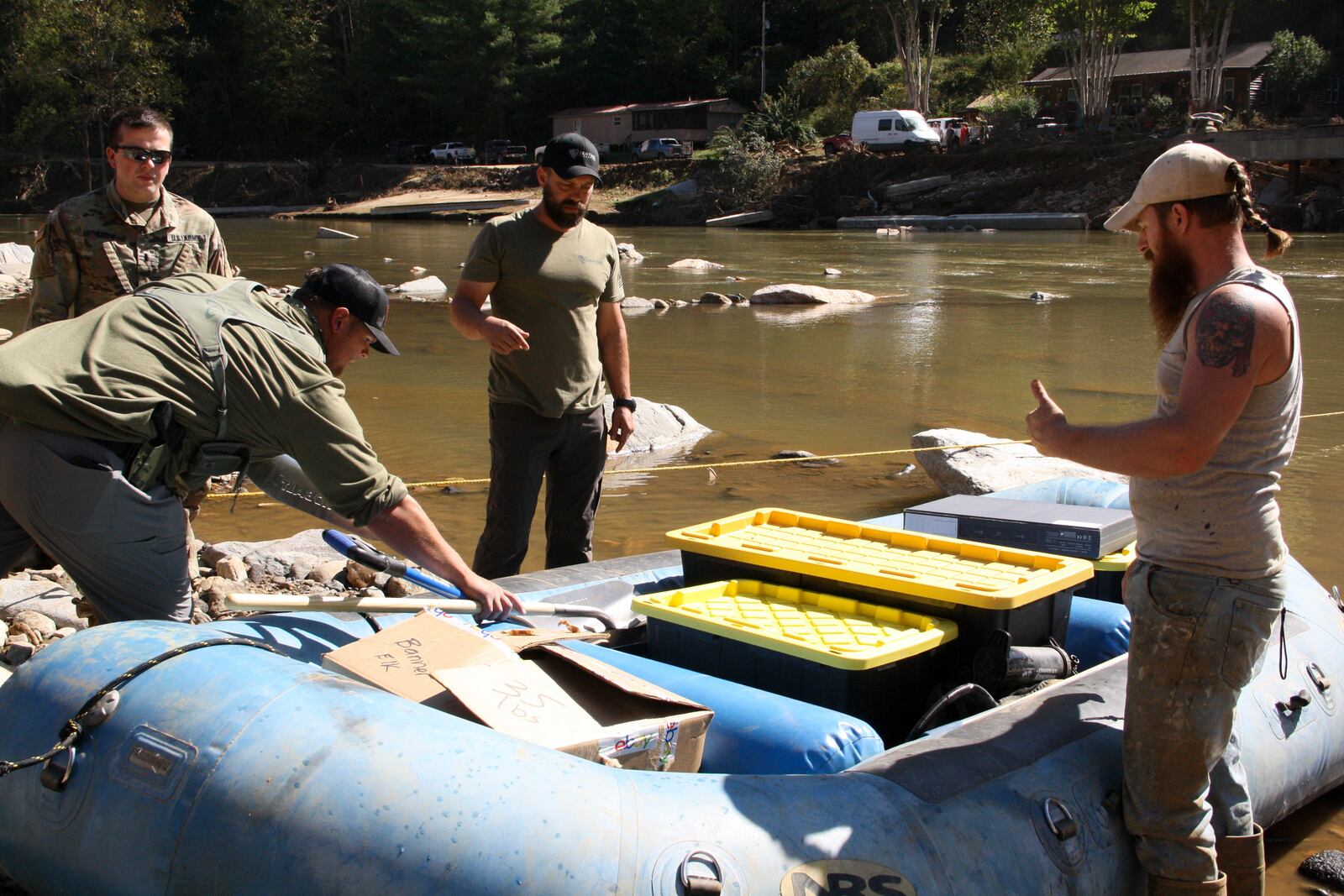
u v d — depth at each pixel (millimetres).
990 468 7348
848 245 33062
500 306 4605
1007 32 62000
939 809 2451
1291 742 3285
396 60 70000
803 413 10195
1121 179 40875
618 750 2562
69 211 4328
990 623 3059
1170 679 2480
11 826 2479
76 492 2918
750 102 66312
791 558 3414
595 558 6008
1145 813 2596
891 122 47469
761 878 2197
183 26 70188
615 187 51531
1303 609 3729
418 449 8586
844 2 64312
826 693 2947
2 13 61281
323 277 3232
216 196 62469
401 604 3080
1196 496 2422
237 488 3330
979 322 16547
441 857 2104
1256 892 2797
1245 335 2291
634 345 14289
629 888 2117
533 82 67438
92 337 2969
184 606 3230
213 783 2238
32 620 4664
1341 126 35750
